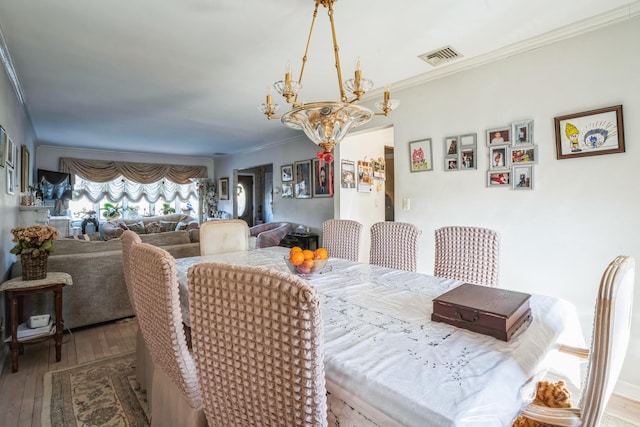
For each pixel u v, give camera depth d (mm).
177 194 8539
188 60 2637
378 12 1948
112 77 3000
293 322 641
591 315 2096
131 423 1717
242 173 9359
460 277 1944
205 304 783
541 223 2309
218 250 2713
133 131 5344
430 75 2863
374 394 768
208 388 856
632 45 1925
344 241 2619
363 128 3488
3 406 1854
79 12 1960
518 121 2395
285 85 1798
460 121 2725
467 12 1953
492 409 713
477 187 2635
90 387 2051
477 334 1057
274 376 698
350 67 2766
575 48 2133
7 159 2736
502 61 2475
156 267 1006
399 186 3191
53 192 6492
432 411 680
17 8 1914
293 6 1893
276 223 6293
